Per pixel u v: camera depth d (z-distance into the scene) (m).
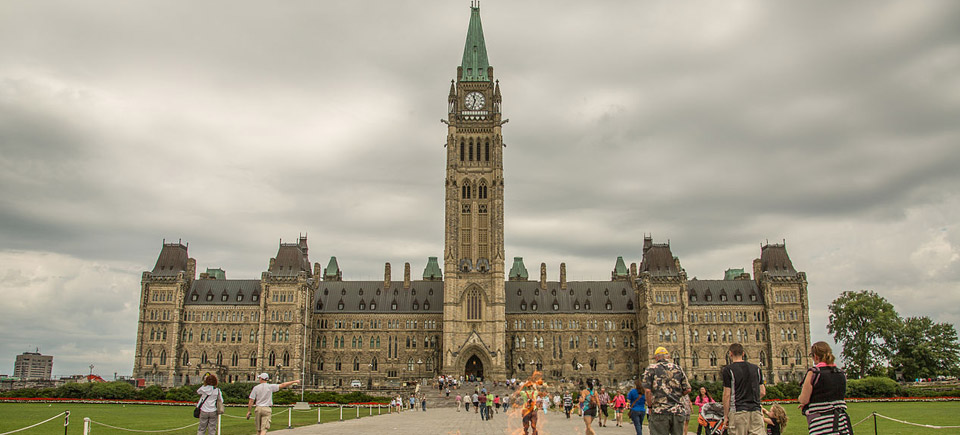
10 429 55.84
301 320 192.62
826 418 21.08
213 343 195.50
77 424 60.53
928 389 115.00
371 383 190.50
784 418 28.45
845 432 20.86
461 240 191.25
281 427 57.53
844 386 21.33
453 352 182.25
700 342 194.88
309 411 91.88
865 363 155.50
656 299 193.00
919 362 149.12
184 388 110.19
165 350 193.00
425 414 90.06
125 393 106.38
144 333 193.62
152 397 107.31
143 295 194.88
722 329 195.38
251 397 35.22
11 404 95.19
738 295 198.00
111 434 52.34
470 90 199.62
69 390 105.62
